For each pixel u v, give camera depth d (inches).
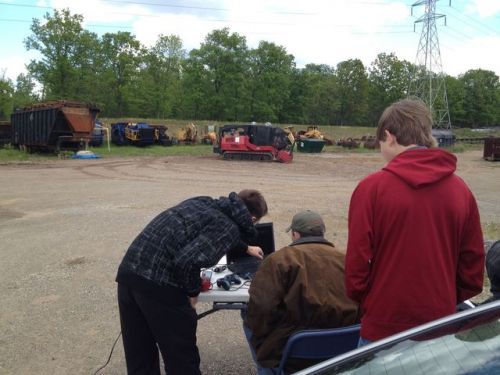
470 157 1774.1
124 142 1642.5
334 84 4547.2
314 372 74.7
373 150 1943.9
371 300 99.7
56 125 1263.5
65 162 1152.2
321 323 125.1
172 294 127.1
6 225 435.2
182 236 126.3
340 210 533.0
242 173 957.8
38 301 244.7
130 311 133.6
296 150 1770.4
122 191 660.1
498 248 134.5
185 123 2642.7
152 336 137.7
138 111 3280.0
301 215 141.7
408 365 71.0
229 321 223.6
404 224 94.4
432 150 98.0
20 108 1441.9
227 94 3531.0
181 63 3538.4
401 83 4490.7
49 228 419.8
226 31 3496.6
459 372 67.8
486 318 74.9
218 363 183.0
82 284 270.2
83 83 2551.7
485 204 615.8
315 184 802.2
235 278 155.3
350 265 98.7
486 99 5054.1
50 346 196.4
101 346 196.4
